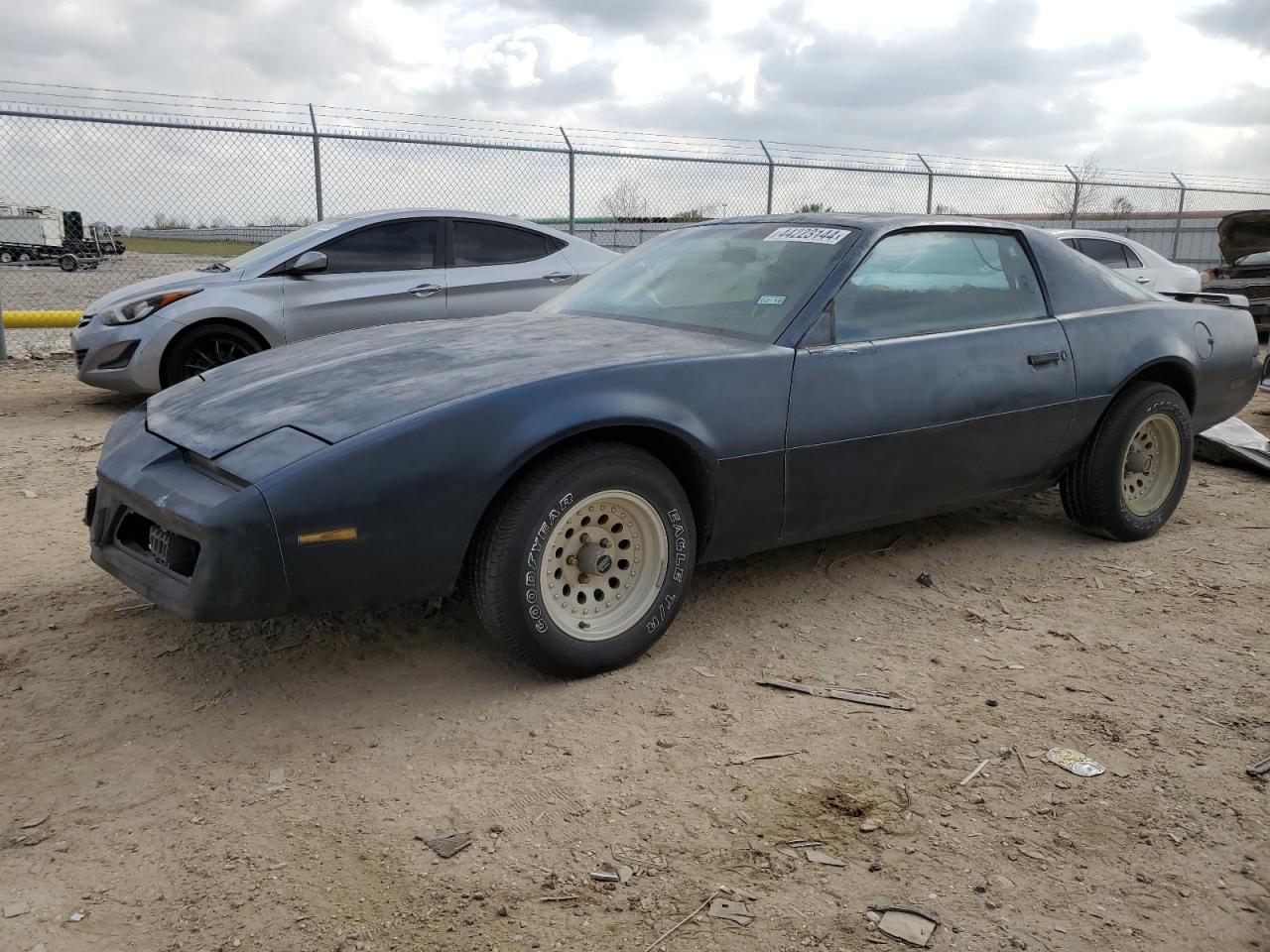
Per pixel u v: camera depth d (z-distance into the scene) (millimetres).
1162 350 4227
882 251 3600
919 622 3523
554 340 3346
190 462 2781
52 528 4465
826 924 1973
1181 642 3383
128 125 9602
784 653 3246
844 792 2441
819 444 3285
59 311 10711
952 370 3605
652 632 3086
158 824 2283
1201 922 2004
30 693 2887
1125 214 17016
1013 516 4801
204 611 2510
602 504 2918
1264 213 13883
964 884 2105
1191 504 5102
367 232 7379
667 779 2488
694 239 4125
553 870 2129
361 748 2623
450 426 2654
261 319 7000
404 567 2652
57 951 1873
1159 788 2477
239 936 1920
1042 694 2984
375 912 1989
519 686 2973
